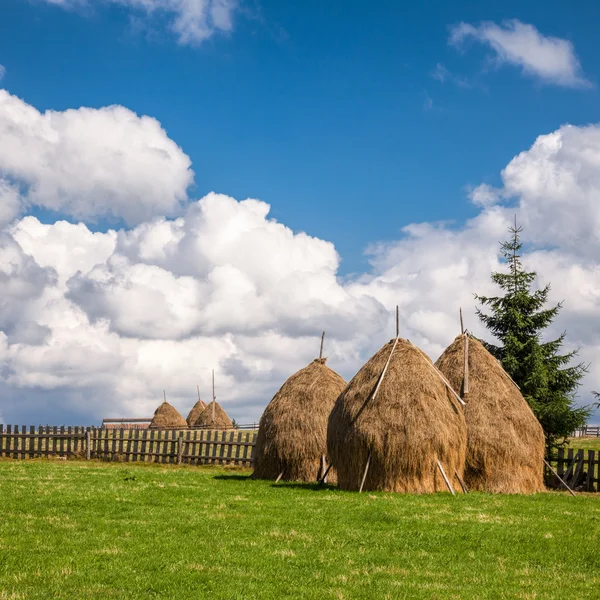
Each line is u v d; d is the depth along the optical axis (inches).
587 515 653.9
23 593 361.7
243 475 1054.4
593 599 372.2
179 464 1326.3
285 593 373.1
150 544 471.8
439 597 367.6
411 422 771.4
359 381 829.2
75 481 834.2
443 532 533.3
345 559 447.2
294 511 614.2
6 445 1396.4
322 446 935.0
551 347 1170.0
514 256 1218.0
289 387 990.4
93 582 384.5
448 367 928.9
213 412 2263.8
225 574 404.5
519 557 463.8
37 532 505.0
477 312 1219.2
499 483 839.7
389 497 714.8
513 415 869.8
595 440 1872.5
